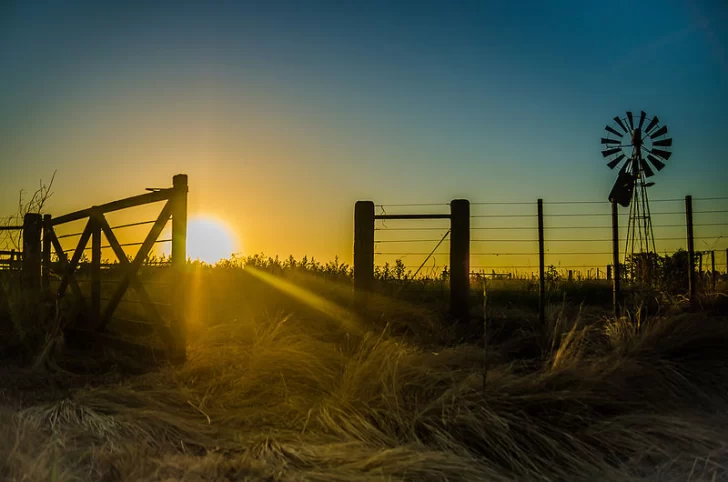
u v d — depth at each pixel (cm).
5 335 876
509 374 644
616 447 511
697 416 570
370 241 1092
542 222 1070
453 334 911
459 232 1062
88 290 1202
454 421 529
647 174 1573
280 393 647
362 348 759
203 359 751
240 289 1245
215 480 434
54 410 561
